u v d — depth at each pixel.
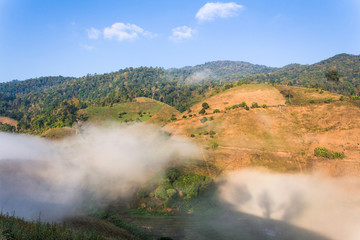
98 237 25.55
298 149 77.44
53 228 22.97
